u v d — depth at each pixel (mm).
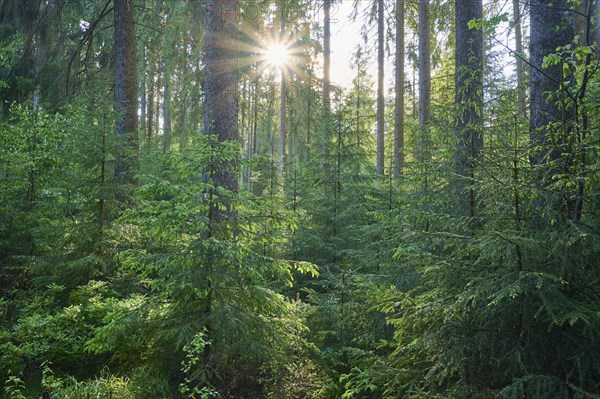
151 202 4629
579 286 3186
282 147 19656
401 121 13195
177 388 4625
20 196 8812
